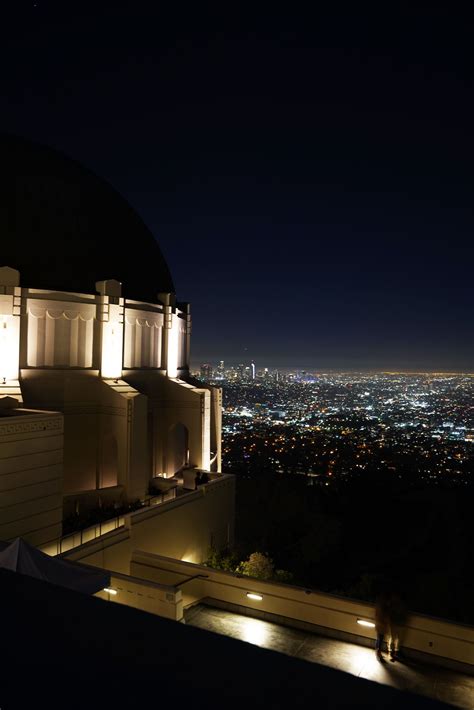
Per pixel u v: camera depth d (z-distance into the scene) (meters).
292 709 1.91
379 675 13.18
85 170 27.55
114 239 25.77
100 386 23.27
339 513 50.28
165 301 27.77
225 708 1.92
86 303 23.09
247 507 38.06
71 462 22.75
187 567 17.72
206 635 2.54
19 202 22.86
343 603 15.26
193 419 27.47
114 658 2.29
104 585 12.59
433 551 43.91
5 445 16.44
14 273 20.95
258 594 16.47
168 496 23.75
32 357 21.80
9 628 2.59
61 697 2.00
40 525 17.42
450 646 13.75
